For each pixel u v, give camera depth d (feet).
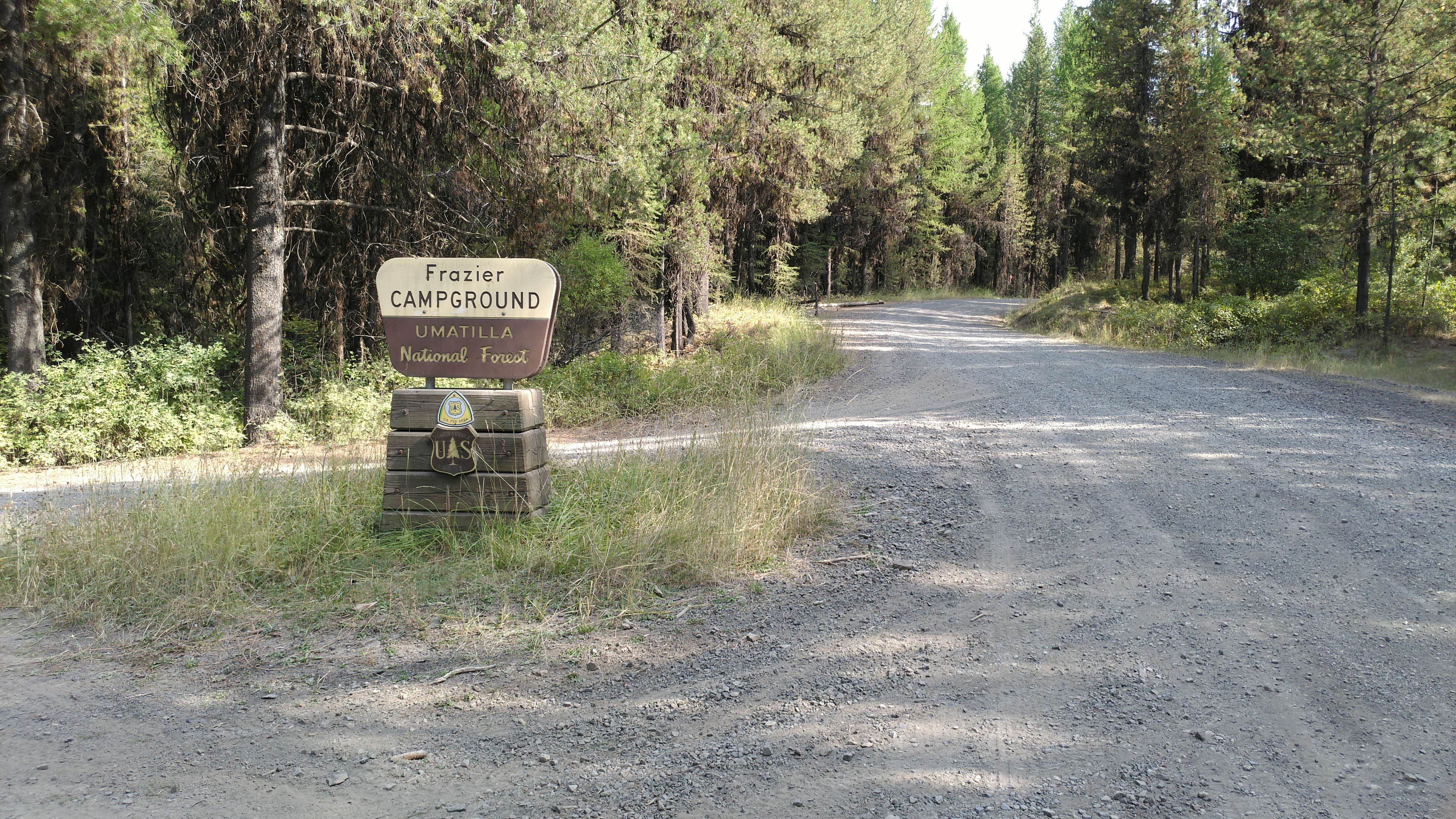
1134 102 102.83
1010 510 21.27
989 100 226.58
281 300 39.32
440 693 12.48
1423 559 16.90
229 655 13.88
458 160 44.73
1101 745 10.69
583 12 39.27
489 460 19.19
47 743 11.19
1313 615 14.51
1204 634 13.88
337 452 30.50
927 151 147.74
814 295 131.85
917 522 20.47
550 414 42.68
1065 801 9.47
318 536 18.57
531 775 10.30
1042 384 44.01
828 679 12.71
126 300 49.44
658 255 60.95
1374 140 64.18
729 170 60.59
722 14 53.67
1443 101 63.57
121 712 12.05
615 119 41.63
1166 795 9.56
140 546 17.13
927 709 11.74
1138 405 36.83
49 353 44.86
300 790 10.05
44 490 25.88
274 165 38.58
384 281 19.76
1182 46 89.30
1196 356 59.31
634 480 21.74
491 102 43.93
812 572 17.31
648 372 48.75
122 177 46.42
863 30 74.02
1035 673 12.75
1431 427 31.30
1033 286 224.53
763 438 25.07
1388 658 12.85
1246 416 33.81
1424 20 61.52
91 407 35.40
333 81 40.04
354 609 15.58
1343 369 50.52
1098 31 105.50
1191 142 88.12
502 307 19.63
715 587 16.58
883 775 10.11
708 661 13.43
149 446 35.40
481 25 37.91
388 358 46.50
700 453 23.93
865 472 25.30
